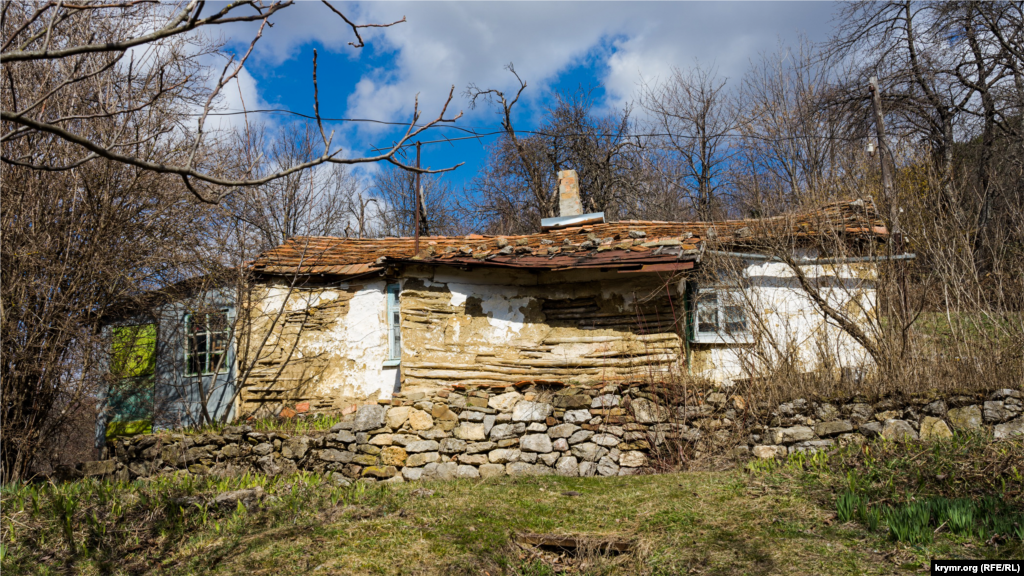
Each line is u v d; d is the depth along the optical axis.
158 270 9.76
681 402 7.73
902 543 4.55
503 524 5.74
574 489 6.81
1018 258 9.00
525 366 9.44
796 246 9.78
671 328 8.88
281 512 6.26
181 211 9.87
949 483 5.60
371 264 10.80
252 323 10.94
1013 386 7.14
